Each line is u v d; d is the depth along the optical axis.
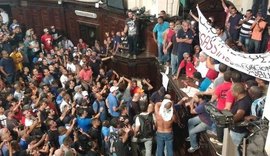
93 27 13.77
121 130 6.77
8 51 12.47
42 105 8.01
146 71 10.96
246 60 5.89
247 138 4.12
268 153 3.80
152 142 7.00
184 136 7.11
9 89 9.65
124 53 11.12
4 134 6.59
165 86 8.91
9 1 15.83
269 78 5.51
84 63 10.66
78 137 6.98
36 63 11.59
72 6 14.23
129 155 6.84
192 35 8.22
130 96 8.84
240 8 10.84
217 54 6.47
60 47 13.59
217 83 6.27
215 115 4.56
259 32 8.04
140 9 11.12
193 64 8.18
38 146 6.96
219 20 10.68
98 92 8.92
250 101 4.98
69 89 9.53
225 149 4.21
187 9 10.79
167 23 9.37
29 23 16.09
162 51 9.57
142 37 11.09
